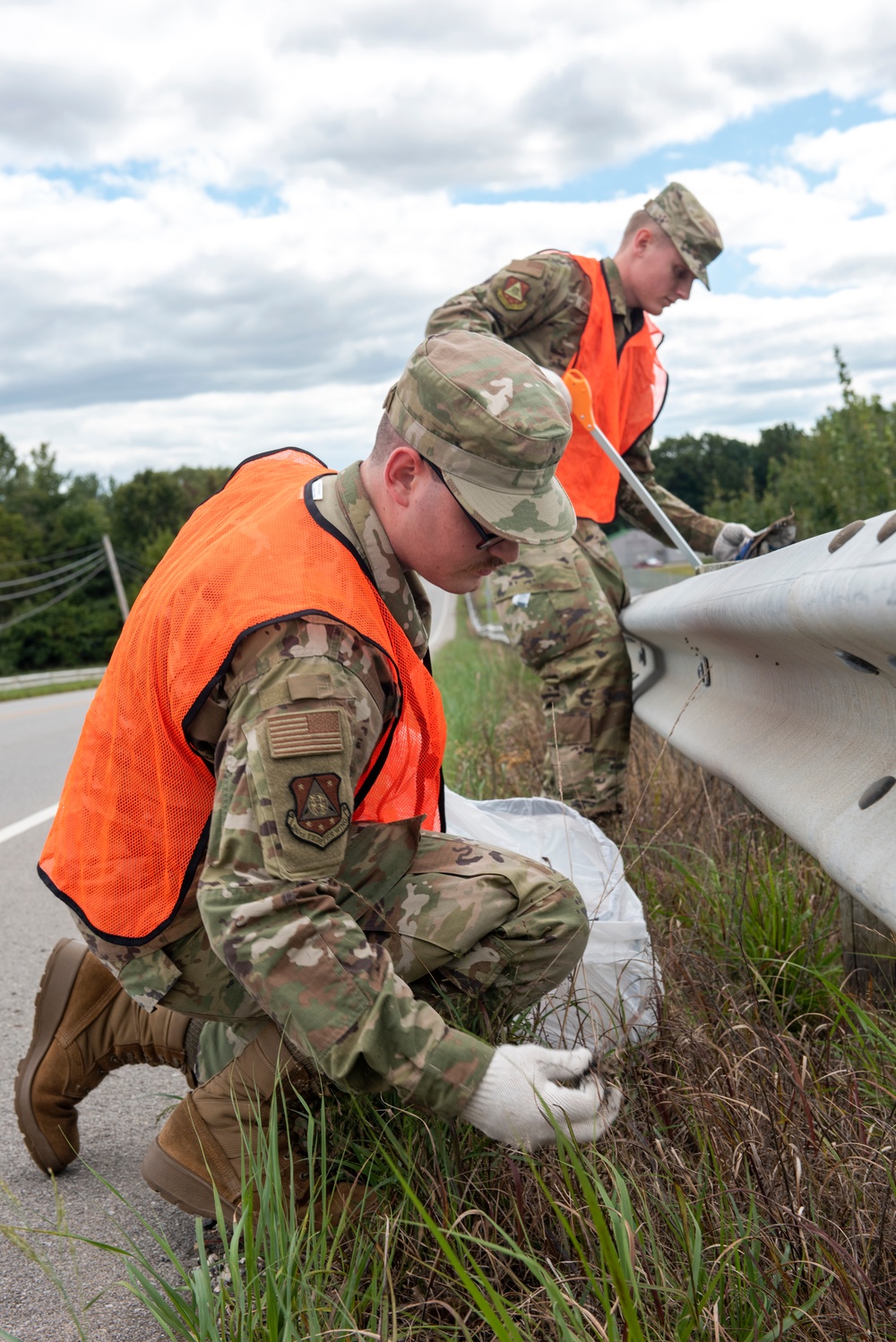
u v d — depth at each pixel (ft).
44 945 11.98
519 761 15.49
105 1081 8.30
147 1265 4.65
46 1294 5.55
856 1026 6.39
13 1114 7.75
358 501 5.40
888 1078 5.64
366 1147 5.50
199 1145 5.59
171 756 5.24
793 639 6.08
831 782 6.20
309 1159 5.27
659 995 6.50
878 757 5.78
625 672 11.13
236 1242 4.46
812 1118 5.03
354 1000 4.73
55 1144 6.71
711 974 7.16
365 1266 4.80
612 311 11.65
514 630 11.26
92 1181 6.72
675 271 11.49
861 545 4.98
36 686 89.04
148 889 5.45
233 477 6.12
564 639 11.02
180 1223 6.16
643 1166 5.13
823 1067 5.91
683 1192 4.72
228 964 4.84
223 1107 5.59
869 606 4.56
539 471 5.13
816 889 8.41
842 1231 4.47
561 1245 4.72
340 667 4.89
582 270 11.44
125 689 5.34
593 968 6.81
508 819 8.65
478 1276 4.47
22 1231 6.14
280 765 4.71
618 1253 4.23
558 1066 4.94
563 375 11.45
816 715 6.93
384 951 4.95
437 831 6.72
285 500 5.46
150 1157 5.66
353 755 5.01
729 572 7.88
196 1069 6.59
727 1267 4.28
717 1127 5.18
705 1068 5.74
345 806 4.88
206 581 5.06
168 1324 4.47
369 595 5.20
